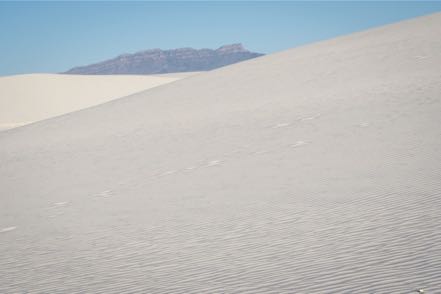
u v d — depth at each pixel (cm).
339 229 718
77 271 692
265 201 978
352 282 490
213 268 616
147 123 2955
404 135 1431
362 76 2900
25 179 1902
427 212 737
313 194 975
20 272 729
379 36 4434
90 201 1274
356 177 1068
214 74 4731
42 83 9612
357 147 1388
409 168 1071
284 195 1005
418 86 2219
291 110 2361
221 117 2612
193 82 4531
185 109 3238
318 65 3716
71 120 3934
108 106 4309
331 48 4488
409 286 454
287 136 1773
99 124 3366
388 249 588
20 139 3447
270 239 719
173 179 1403
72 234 941
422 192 865
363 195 908
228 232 796
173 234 833
